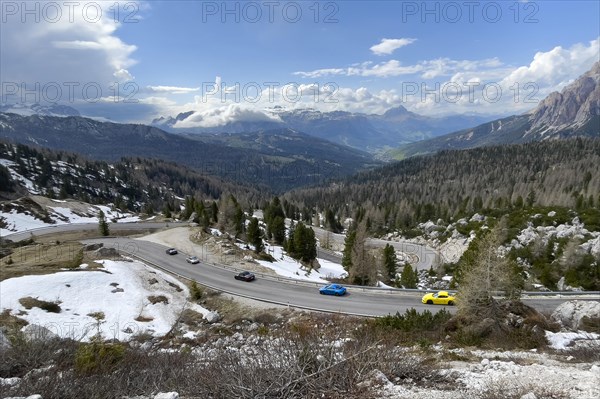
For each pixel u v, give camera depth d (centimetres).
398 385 710
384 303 2994
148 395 693
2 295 2702
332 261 7519
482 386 721
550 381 755
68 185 14850
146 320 2723
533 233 5944
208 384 650
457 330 1805
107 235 6981
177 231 6969
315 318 2567
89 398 692
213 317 2817
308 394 612
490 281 1875
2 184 12438
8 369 960
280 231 7581
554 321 2023
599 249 4681
